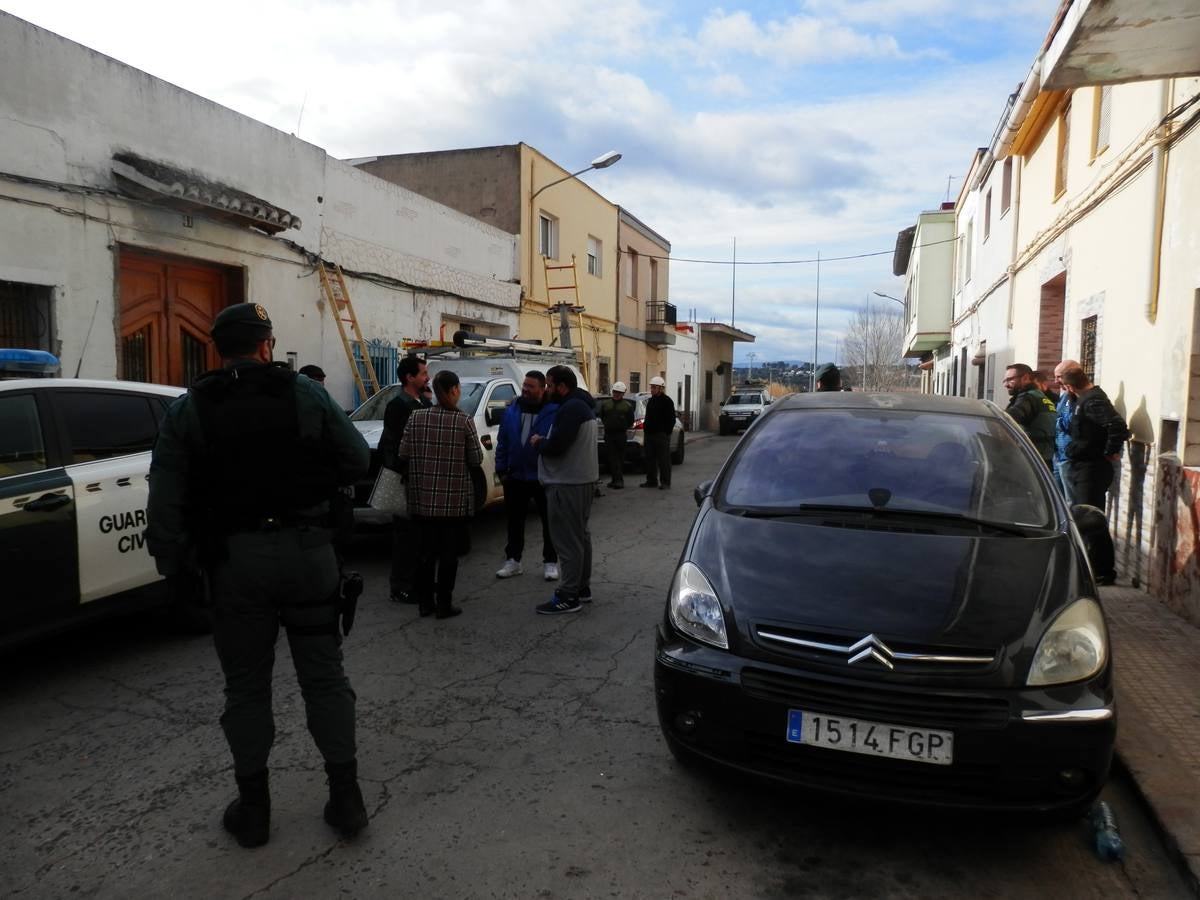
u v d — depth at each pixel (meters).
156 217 8.73
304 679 2.93
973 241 16.78
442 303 14.62
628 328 24.39
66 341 7.85
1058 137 9.49
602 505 10.97
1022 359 11.27
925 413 4.32
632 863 2.79
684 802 3.19
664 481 12.70
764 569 3.19
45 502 4.21
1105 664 2.82
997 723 2.64
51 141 7.65
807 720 2.77
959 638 2.77
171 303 9.31
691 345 31.92
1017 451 3.93
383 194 12.81
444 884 2.66
